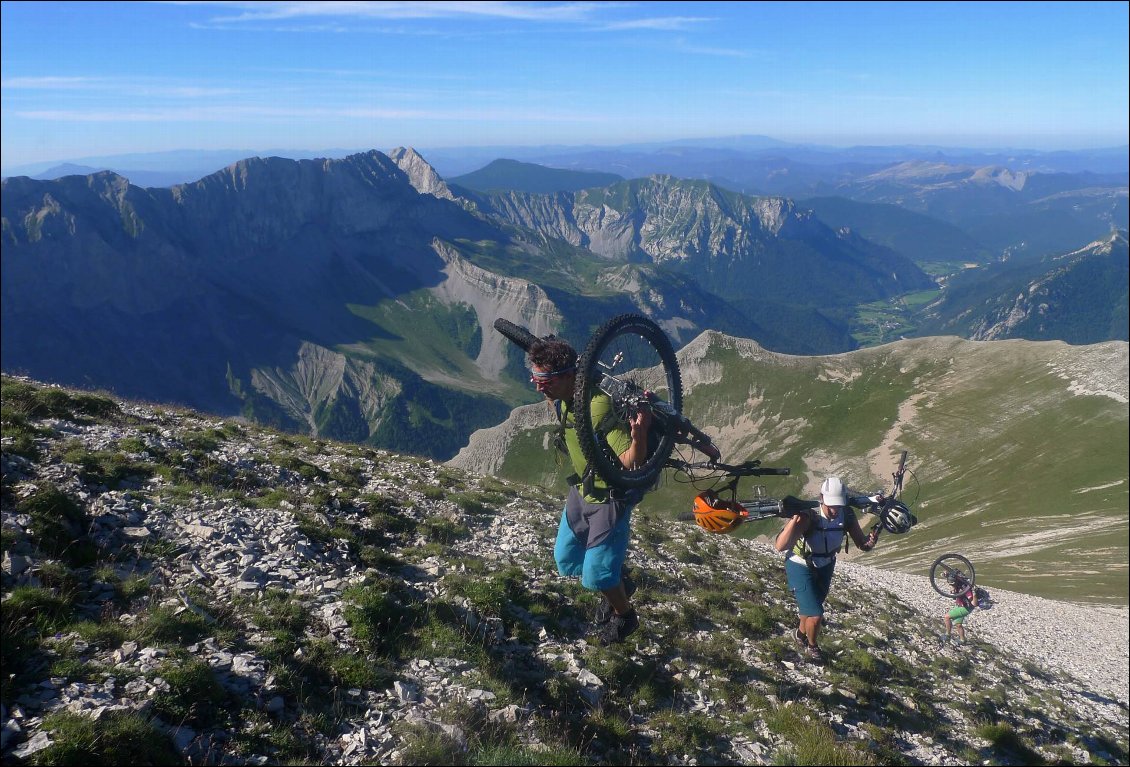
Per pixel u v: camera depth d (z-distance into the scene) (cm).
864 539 1239
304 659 827
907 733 1216
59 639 745
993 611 4425
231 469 1582
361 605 966
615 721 911
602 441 714
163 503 1216
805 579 1294
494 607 1121
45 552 918
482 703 840
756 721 1045
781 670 1286
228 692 734
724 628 1437
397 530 1513
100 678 695
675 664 1152
